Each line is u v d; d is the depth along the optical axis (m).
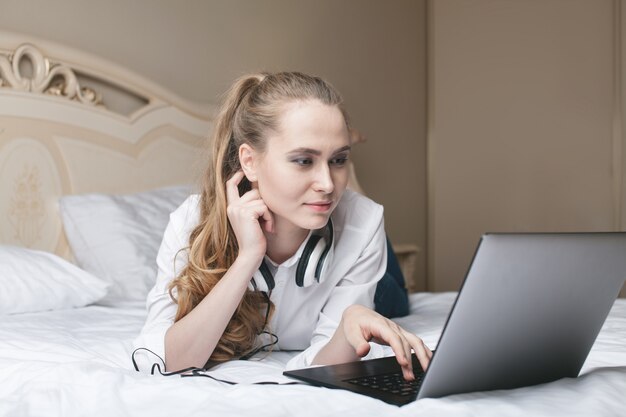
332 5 3.89
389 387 1.01
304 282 1.42
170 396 0.98
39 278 2.20
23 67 2.68
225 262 1.48
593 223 3.94
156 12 3.12
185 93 3.22
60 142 2.71
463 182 4.37
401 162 4.29
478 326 0.91
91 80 2.90
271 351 1.62
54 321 1.96
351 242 1.55
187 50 3.23
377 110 4.14
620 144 3.84
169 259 1.53
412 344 1.11
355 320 1.19
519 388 1.04
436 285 4.42
